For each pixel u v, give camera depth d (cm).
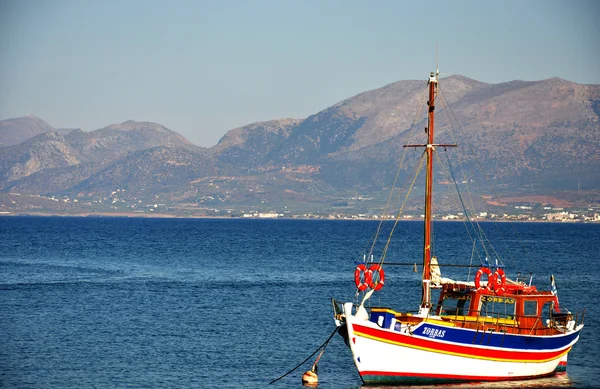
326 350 8469
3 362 7800
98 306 11662
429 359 6825
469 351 6912
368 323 6675
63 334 9250
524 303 7256
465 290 7406
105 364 7744
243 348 8519
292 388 6969
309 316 10681
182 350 8400
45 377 7238
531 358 7169
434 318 7162
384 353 6731
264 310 11250
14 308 11394
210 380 7188
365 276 7275
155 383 7069
